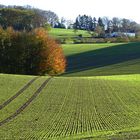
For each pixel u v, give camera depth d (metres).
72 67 97.75
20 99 39.94
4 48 75.06
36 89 45.50
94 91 46.16
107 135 23.75
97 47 135.00
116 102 39.94
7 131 26.67
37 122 30.02
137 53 116.44
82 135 24.69
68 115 33.09
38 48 75.44
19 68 75.25
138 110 35.72
